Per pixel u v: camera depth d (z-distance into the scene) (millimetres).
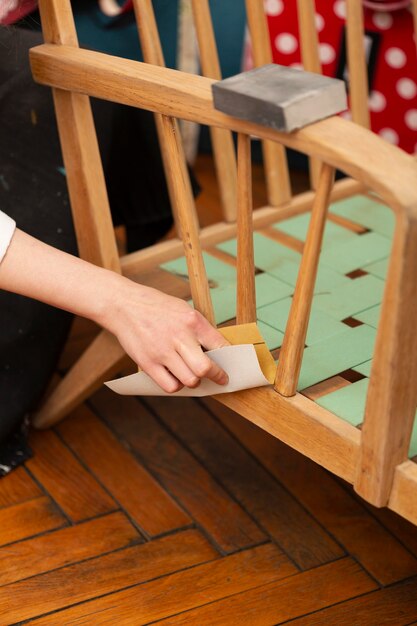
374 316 1107
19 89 1293
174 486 1357
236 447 1438
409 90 1936
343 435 900
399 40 1908
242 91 821
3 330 1307
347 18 1337
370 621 1129
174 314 977
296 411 945
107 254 1168
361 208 1378
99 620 1130
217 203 2133
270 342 1053
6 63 1283
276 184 1350
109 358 1310
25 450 1402
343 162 775
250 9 1273
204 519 1299
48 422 1444
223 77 2232
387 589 1179
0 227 1007
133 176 1534
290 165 2275
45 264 1019
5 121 1293
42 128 1314
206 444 1441
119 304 1003
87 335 1689
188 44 2088
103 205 1144
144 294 1005
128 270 1224
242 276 958
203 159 2357
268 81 836
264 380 958
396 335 789
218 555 1234
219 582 1189
